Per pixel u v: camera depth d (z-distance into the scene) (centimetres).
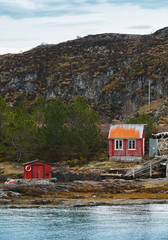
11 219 4238
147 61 19112
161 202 4959
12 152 8169
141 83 17738
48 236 3784
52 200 5006
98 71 19875
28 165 6519
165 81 16875
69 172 7131
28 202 4922
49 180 6269
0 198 5006
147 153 8175
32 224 4088
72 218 4300
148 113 14138
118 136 7888
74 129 8431
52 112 8431
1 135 8544
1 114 8625
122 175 6619
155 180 6316
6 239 3700
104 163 7669
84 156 8256
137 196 5284
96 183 6094
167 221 4238
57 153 8425
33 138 8262
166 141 8050
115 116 16450
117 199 5119
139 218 4306
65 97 18988
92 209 4628
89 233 3850
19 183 5928
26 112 9706
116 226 4081
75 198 5169
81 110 8888
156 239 3747
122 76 19012
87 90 18975
